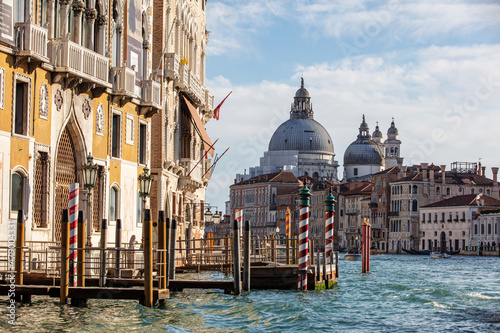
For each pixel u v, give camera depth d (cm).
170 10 4859
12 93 2797
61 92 3148
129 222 3878
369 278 5303
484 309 3034
